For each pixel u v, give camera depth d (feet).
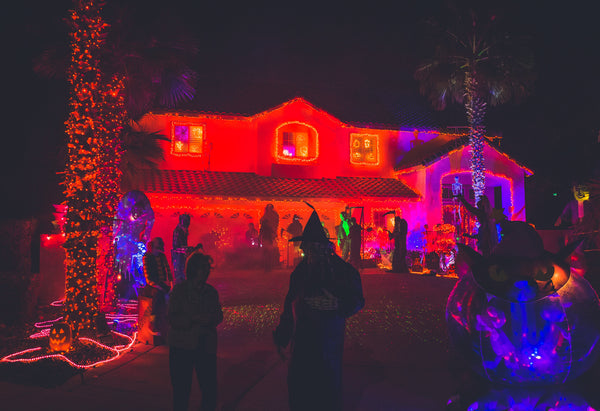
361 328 27.30
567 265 12.83
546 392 13.20
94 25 26.76
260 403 15.89
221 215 70.90
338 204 75.61
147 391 17.39
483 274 13.11
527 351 12.96
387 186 76.59
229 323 29.50
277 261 65.87
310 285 13.20
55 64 43.32
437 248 59.67
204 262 14.74
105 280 34.53
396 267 58.85
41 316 32.17
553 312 12.80
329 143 78.79
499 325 13.11
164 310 24.43
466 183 82.53
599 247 32.71
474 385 14.25
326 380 12.67
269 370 19.61
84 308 25.25
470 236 28.48
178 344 14.25
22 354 22.45
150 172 70.49
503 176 74.59
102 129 26.99
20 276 30.55
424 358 21.15
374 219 76.18
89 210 25.73
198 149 75.41
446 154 71.26
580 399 13.14
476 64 68.18
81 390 17.53
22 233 31.40
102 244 34.24
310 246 13.52
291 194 69.97
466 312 13.75
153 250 24.71
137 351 23.09
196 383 18.15
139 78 48.98
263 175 75.61
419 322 28.86
